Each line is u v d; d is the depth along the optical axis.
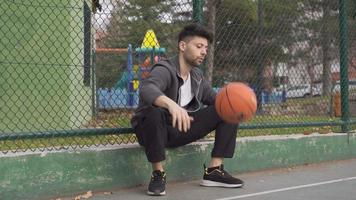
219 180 4.98
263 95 6.98
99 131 4.98
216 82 6.20
